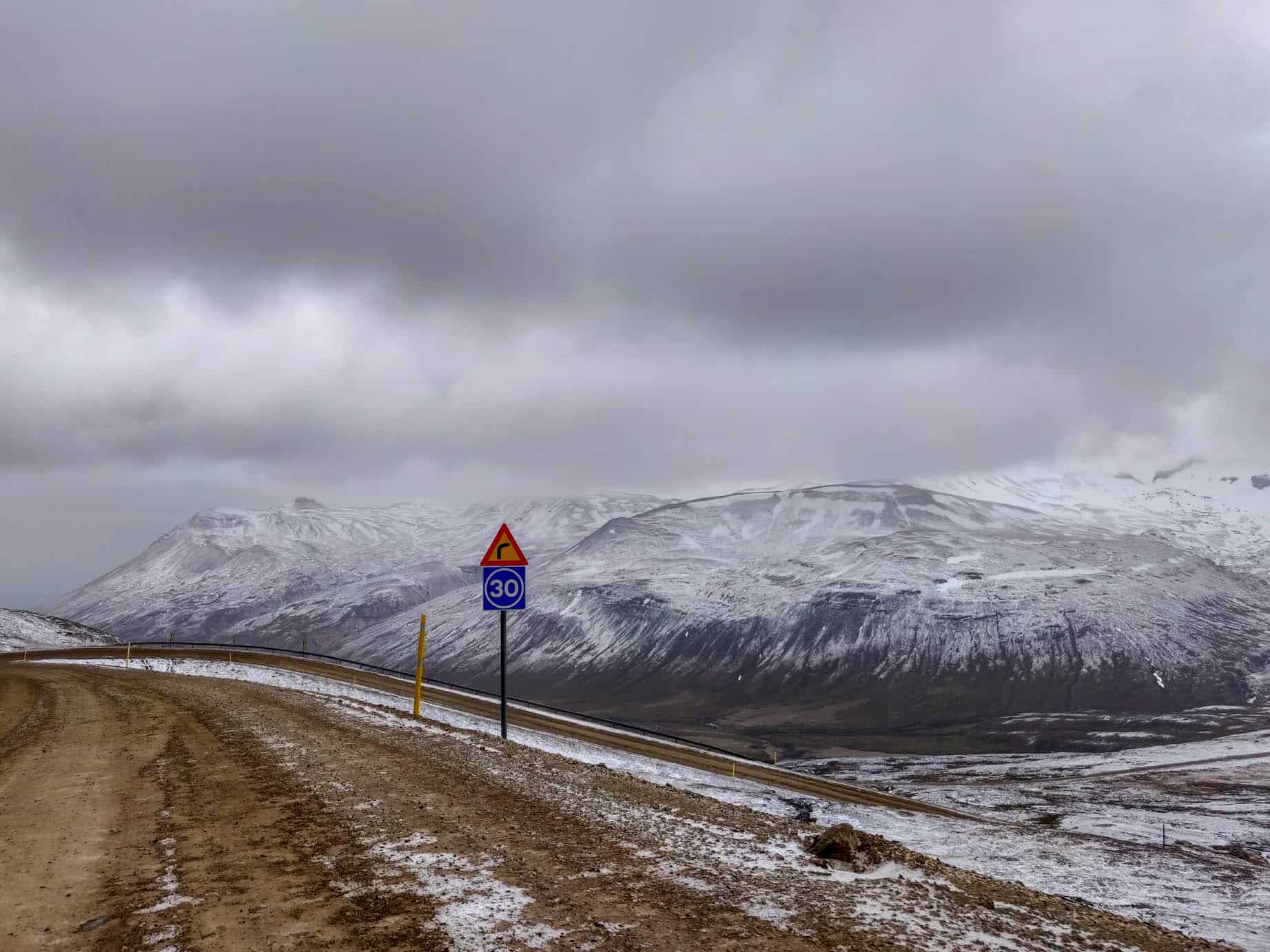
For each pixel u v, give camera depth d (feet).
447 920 27.48
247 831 39.99
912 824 144.46
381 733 75.66
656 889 31.81
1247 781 373.61
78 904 29.89
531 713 225.76
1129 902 90.07
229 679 157.79
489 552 81.66
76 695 121.29
